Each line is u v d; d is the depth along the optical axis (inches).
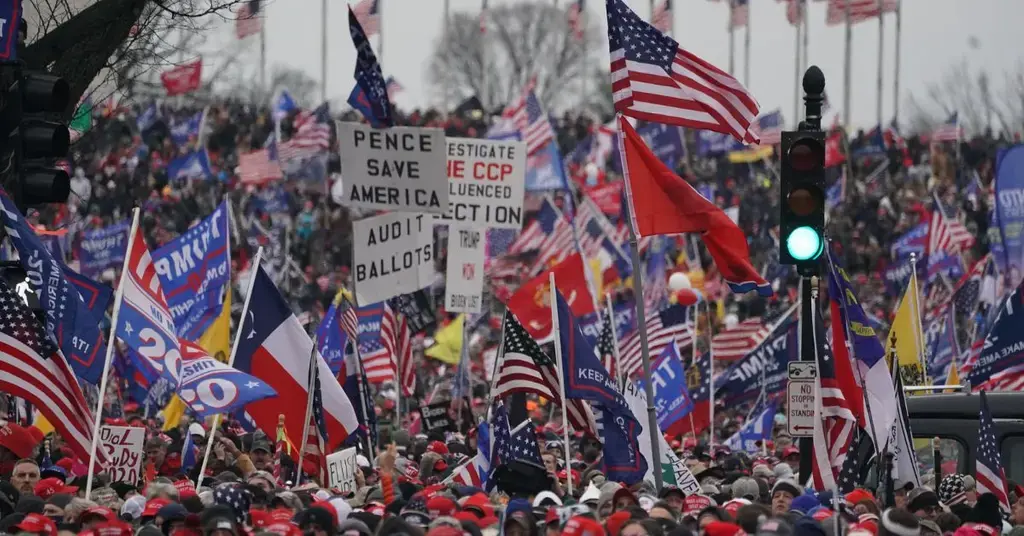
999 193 4564.5
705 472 2896.2
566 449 2527.1
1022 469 2679.6
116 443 2613.2
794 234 2400.3
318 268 7480.3
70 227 6505.9
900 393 2564.0
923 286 6131.9
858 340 2522.1
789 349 4114.2
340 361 3321.9
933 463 2748.5
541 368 2618.1
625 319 4658.0
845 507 2146.9
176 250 3457.2
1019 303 3225.9
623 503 2114.9
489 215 3533.5
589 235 5792.3
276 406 2738.7
